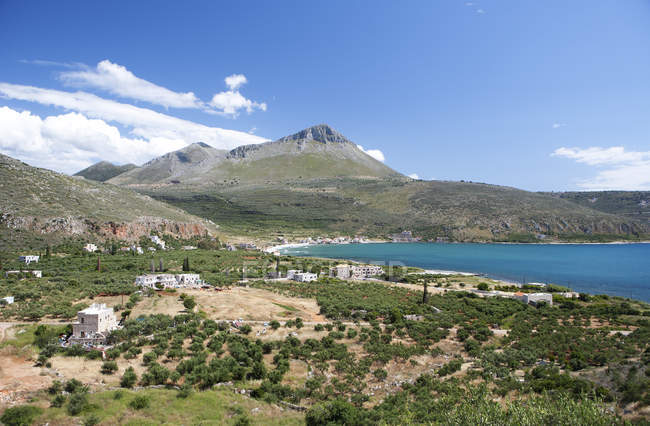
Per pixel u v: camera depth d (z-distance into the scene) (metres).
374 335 94.25
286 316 112.06
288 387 65.12
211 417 53.00
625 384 55.50
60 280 138.75
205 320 100.06
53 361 68.31
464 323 111.31
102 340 80.88
